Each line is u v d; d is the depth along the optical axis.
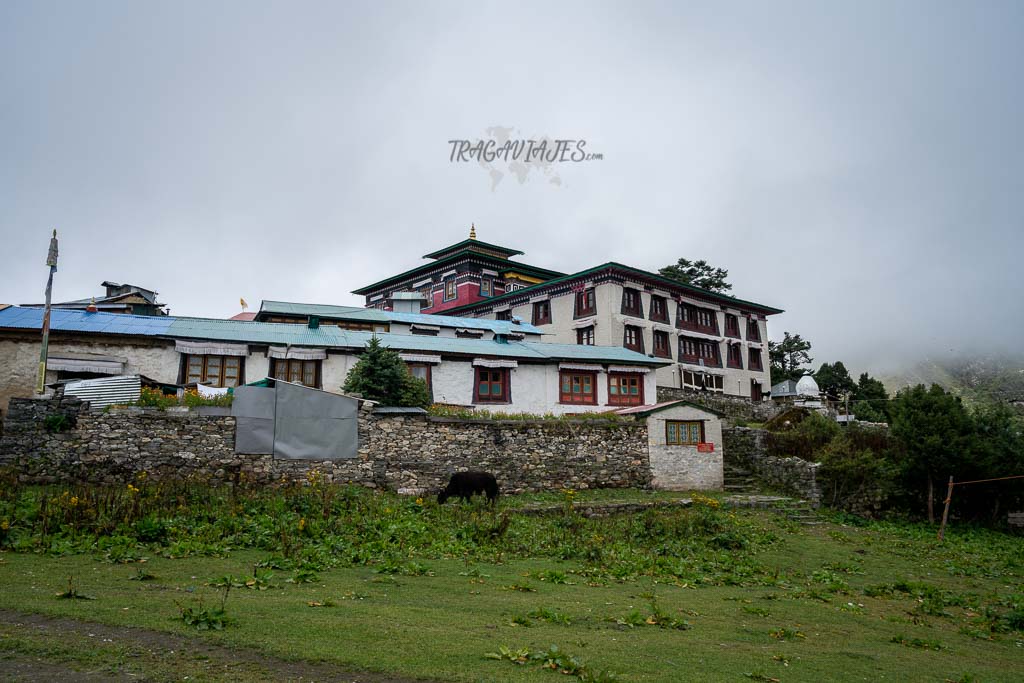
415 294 62.66
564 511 19.12
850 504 24.84
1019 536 24.17
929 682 7.86
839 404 49.72
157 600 8.02
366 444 20.42
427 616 8.48
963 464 24.53
